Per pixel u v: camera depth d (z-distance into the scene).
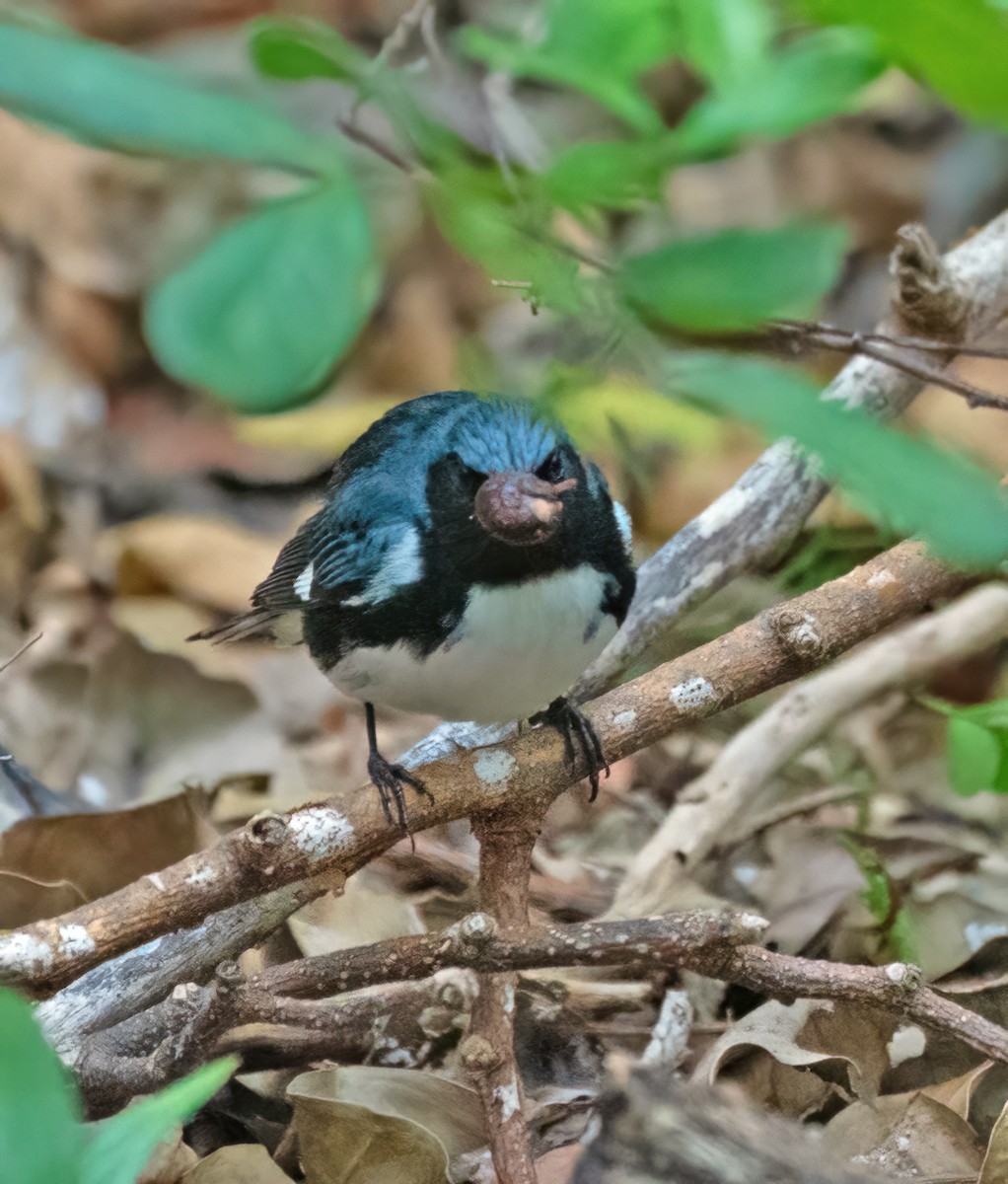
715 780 9.39
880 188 15.83
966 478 2.12
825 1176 6.29
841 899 9.21
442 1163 6.30
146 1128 3.34
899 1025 7.80
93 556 13.60
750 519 9.61
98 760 11.27
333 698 11.99
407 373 13.32
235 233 1.88
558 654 7.09
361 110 3.17
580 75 3.52
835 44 2.97
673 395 2.41
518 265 2.62
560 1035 7.88
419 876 9.38
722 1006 8.33
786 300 2.22
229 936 7.46
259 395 1.81
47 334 15.20
